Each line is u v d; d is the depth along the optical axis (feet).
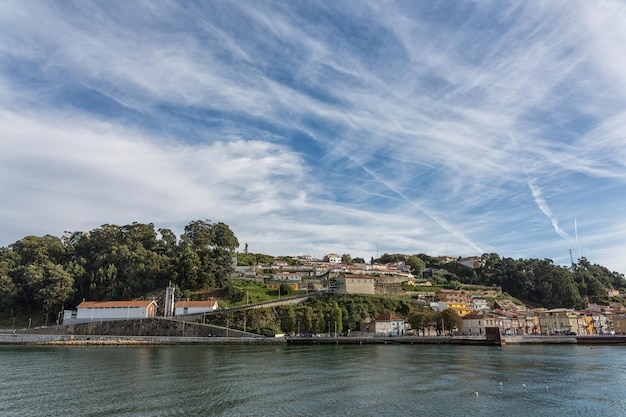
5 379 245.86
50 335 520.83
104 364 312.50
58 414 170.40
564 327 649.61
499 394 208.44
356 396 202.90
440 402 192.34
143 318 560.61
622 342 500.74
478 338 511.40
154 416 168.14
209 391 212.02
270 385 228.43
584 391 215.92
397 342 520.83
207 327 545.03
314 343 520.83
